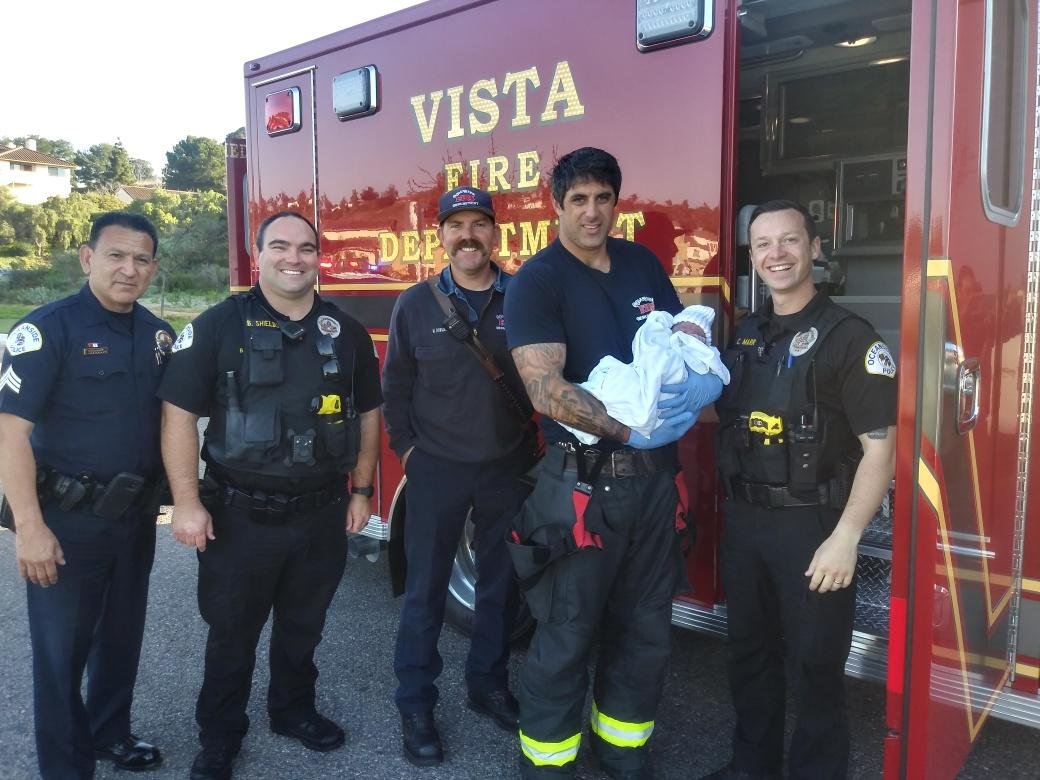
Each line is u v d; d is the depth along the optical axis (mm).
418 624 2898
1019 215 2213
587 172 2279
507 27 3178
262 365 2416
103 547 2459
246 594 2562
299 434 2461
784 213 2189
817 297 2223
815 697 2258
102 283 2408
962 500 2037
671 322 2320
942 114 1808
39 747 2486
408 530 2977
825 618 2189
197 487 2467
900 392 1899
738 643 2439
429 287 2895
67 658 2441
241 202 4941
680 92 2711
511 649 3654
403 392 2984
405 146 3605
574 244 2395
